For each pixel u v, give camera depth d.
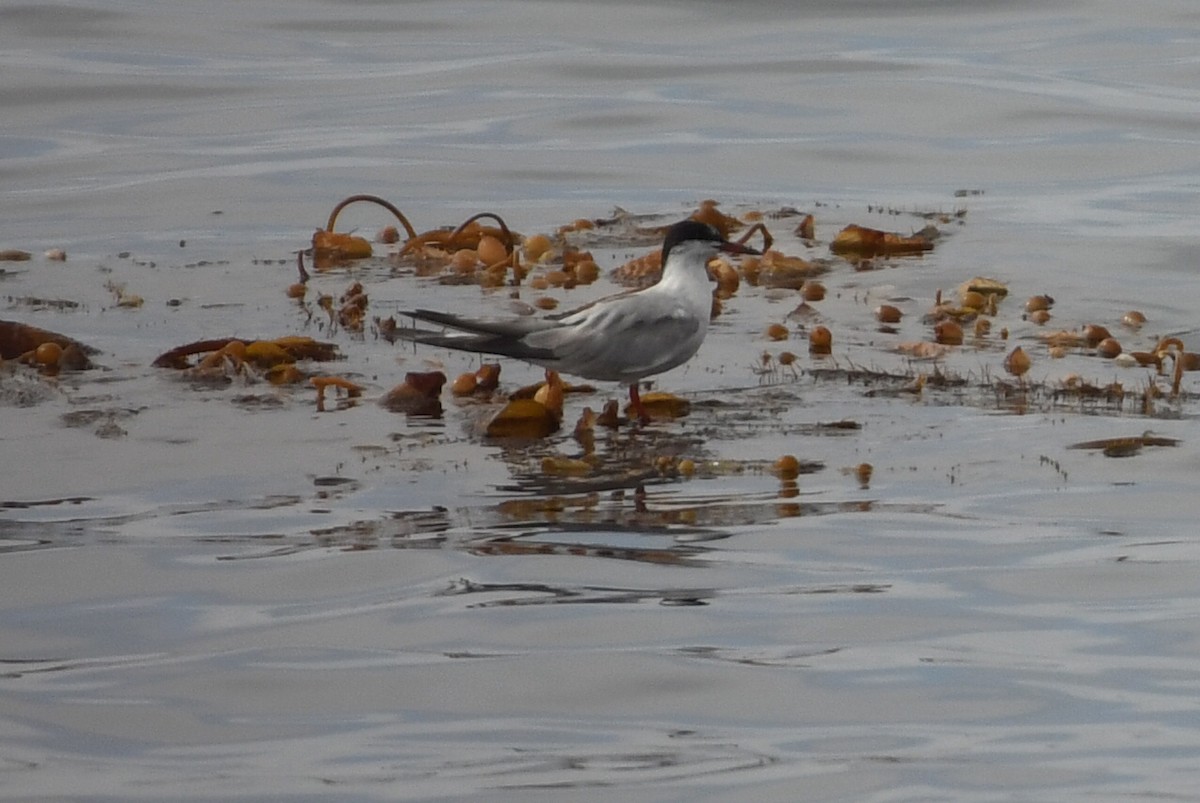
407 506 12.52
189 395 15.28
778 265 19.92
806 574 11.25
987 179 24.78
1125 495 12.57
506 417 14.30
